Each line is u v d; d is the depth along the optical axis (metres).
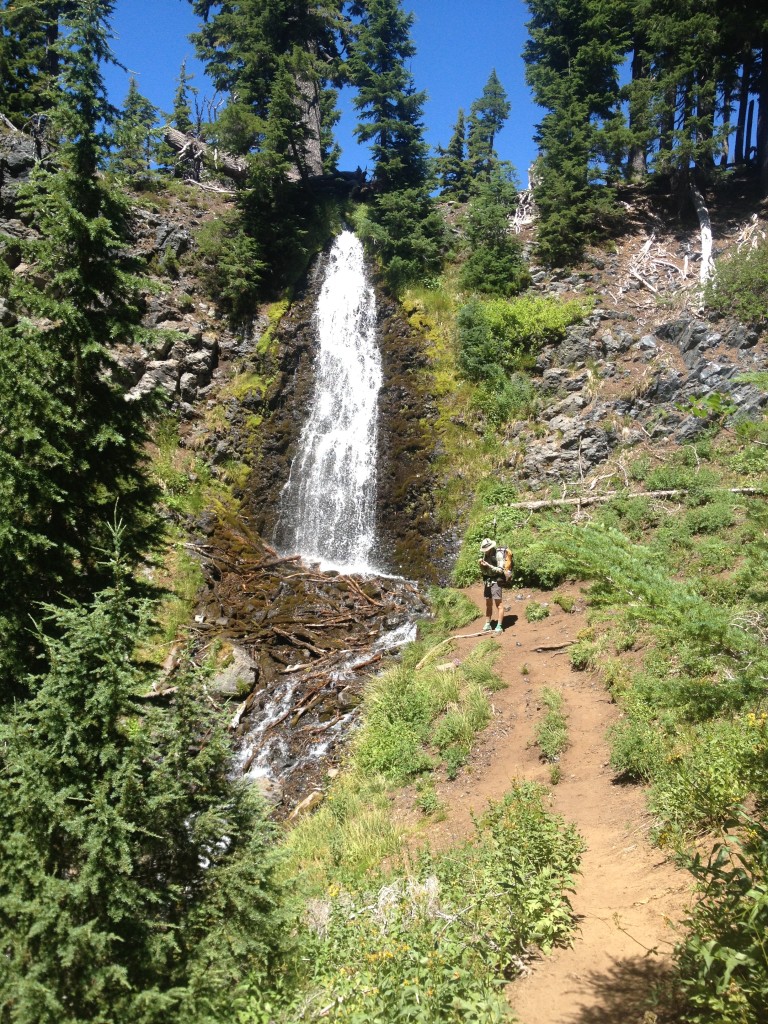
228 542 18.09
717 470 15.02
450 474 18.77
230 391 20.77
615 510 15.40
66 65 7.77
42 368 7.37
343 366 21.78
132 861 4.41
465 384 20.03
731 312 17.89
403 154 25.06
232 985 4.64
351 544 19.23
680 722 8.02
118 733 4.73
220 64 27.28
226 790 5.01
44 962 3.91
